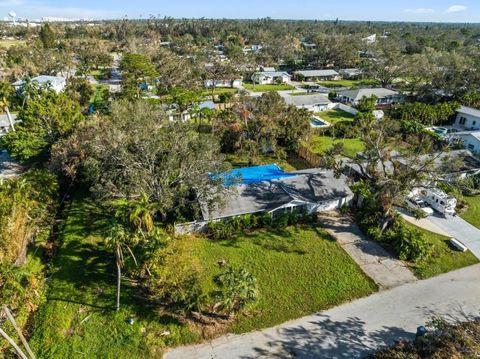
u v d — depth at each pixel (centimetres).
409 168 3353
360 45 15738
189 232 3366
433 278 2894
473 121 6719
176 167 3459
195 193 3634
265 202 3616
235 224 3416
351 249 3231
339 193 3828
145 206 2661
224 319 2469
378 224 3478
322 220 3669
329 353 2244
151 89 8681
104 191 3150
